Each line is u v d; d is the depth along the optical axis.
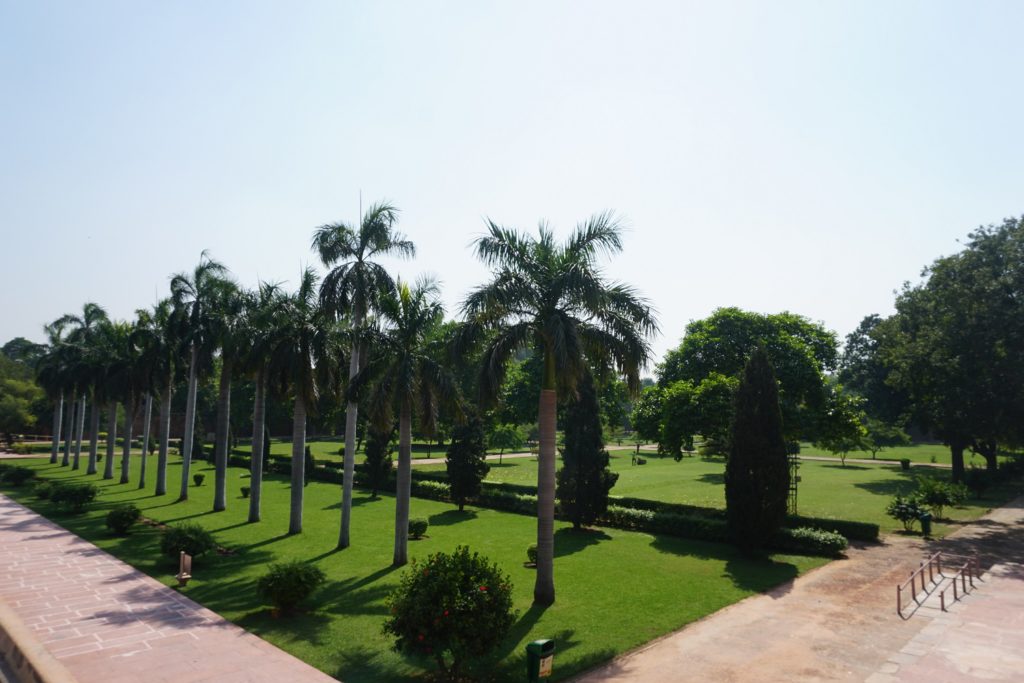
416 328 21.12
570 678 11.84
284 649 13.19
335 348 26.64
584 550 23.09
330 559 21.45
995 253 28.17
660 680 11.76
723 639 13.94
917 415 42.38
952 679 11.73
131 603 16.38
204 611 15.71
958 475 41.53
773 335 35.50
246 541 24.45
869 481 44.62
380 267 25.50
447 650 11.79
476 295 16.97
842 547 21.78
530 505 32.16
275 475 50.97
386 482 40.78
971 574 18.86
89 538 24.88
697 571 19.92
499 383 17.05
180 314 34.38
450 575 11.55
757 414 22.27
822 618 15.41
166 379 37.78
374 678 11.73
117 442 81.25
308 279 27.33
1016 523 28.33
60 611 15.70
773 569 20.25
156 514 30.92
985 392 28.14
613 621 14.98
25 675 12.17
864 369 60.53
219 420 32.84
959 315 28.55
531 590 17.66
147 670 12.05
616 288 17.53
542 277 17.16
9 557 21.66
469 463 33.06
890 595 17.42
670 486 41.53
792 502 31.62
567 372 15.88
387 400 20.52
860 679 11.77
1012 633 14.24
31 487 40.50
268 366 27.91
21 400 71.25
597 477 27.02
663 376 42.97
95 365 45.50
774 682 11.66
